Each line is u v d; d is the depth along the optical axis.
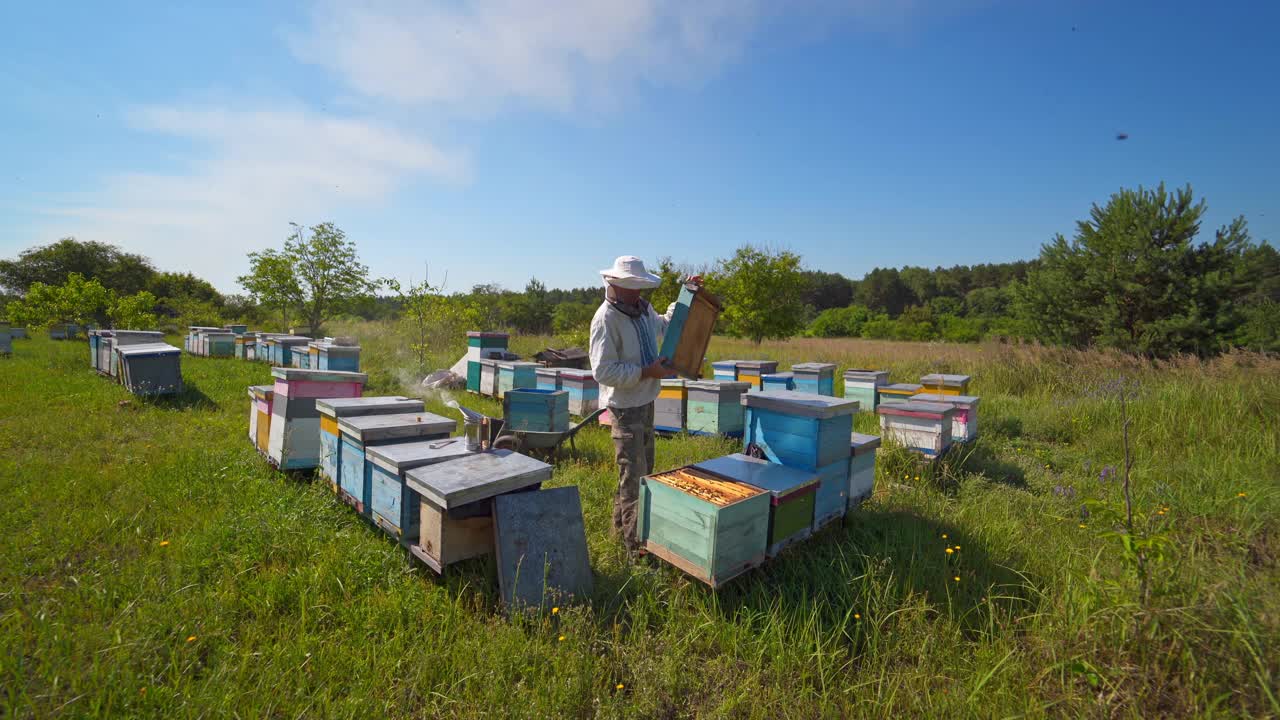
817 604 2.96
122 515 3.83
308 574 3.12
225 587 2.98
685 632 2.85
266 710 2.17
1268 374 8.26
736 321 23.17
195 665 2.43
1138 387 8.25
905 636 2.81
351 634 2.71
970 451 6.05
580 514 3.18
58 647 2.38
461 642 2.60
